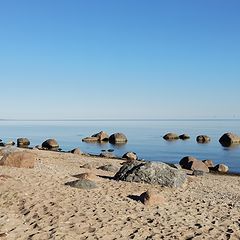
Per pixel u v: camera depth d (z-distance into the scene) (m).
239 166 39.00
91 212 11.95
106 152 49.16
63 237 9.58
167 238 10.02
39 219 11.02
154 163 19.31
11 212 11.62
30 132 120.38
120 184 17.62
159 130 134.62
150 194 13.99
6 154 20.83
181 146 62.41
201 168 33.69
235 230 11.23
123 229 10.50
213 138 82.94
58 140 78.31
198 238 10.19
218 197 17.12
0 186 14.52
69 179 17.39
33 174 17.83
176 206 13.99
